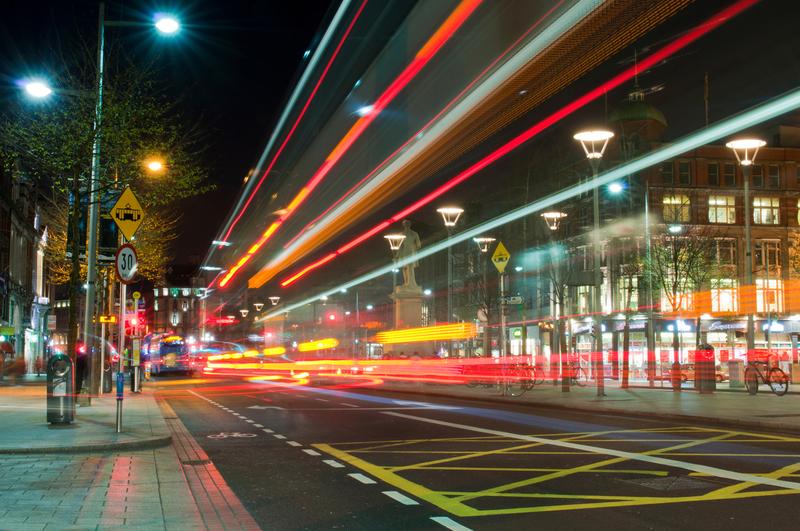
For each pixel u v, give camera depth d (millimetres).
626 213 63312
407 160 62250
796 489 9742
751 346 36562
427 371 45281
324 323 71812
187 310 175625
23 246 68688
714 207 66938
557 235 62125
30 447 13078
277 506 9078
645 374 53750
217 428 18406
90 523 7703
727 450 13625
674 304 46031
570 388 37562
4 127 22344
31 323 71750
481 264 65188
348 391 36375
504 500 9297
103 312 34031
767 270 66438
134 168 23812
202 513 8555
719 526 7770
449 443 15219
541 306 63719
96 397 28094
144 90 23969
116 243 25938
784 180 68188
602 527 7797
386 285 105375
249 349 89500
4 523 7617
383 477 11141
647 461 12297
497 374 37219
